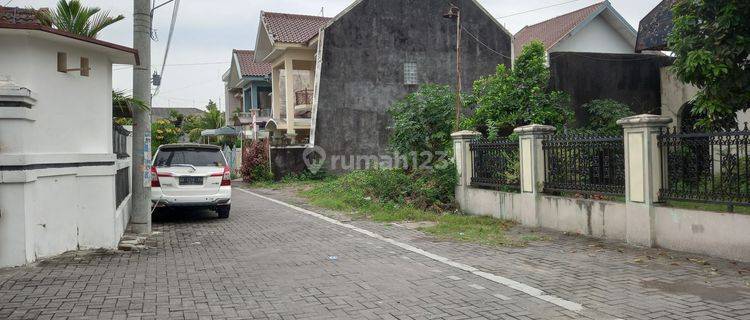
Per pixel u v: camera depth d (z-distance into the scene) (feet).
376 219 38.63
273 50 81.30
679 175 25.04
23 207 22.50
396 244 29.25
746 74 27.68
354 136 75.00
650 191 25.85
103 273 22.26
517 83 52.80
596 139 29.35
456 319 16.29
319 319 16.34
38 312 16.81
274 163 76.28
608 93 58.70
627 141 27.02
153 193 37.86
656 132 25.99
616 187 28.25
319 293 19.31
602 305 17.43
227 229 35.70
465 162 41.11
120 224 30.32
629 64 59.57
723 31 27.43
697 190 24.12
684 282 19.95
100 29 29.60
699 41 28.43
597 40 92.02
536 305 17.60
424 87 51.88
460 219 37.17
